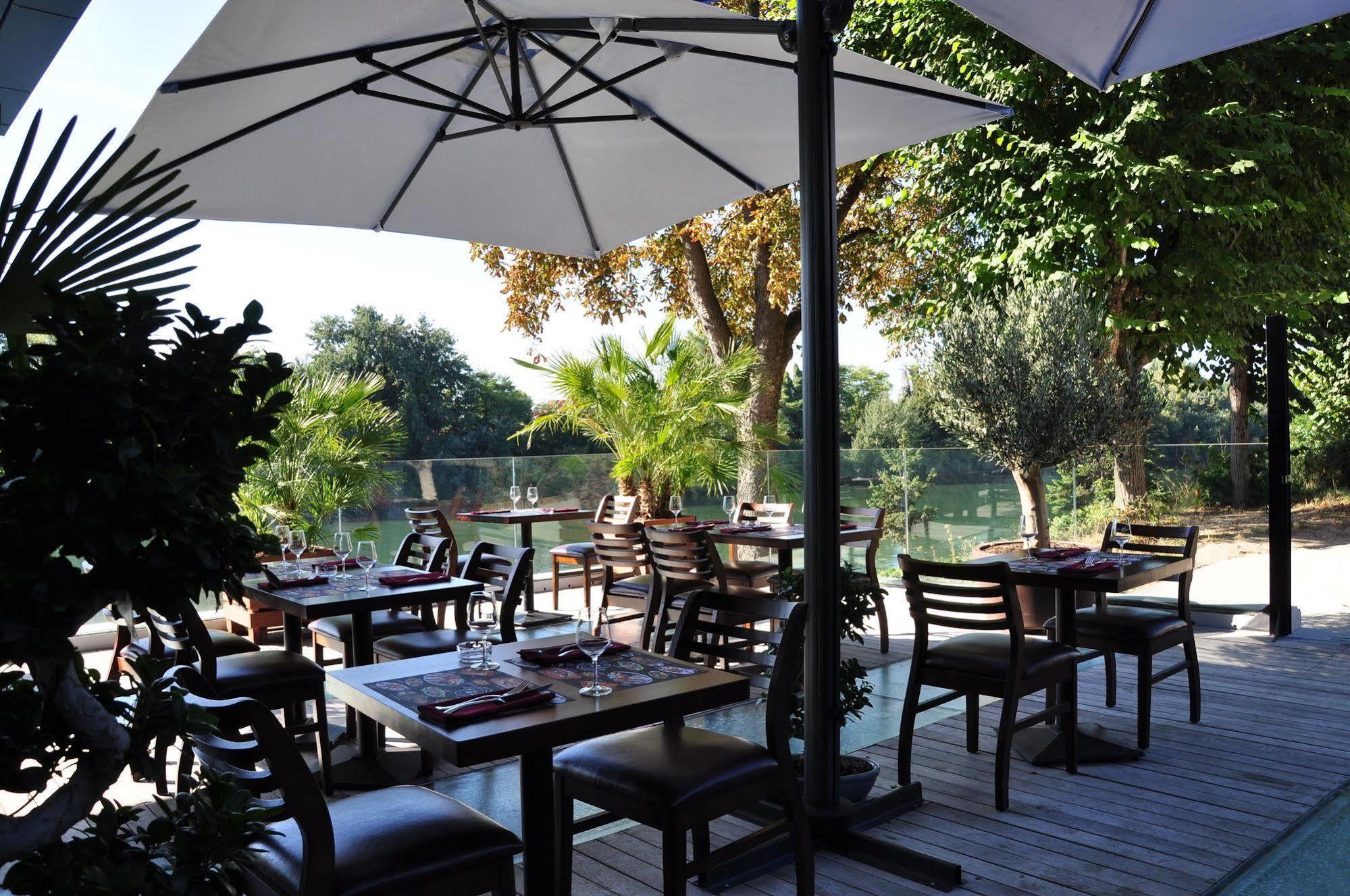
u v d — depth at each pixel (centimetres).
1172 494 1098
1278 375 667
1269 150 946
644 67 315
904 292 1384
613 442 1032
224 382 170
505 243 434
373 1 273
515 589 455
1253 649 649
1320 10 315
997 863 326
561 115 374
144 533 160
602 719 242
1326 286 1191
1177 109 1008
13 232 164
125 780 426
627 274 1425
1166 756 434
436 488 944
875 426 2511
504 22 308
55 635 157
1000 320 854
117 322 160
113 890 161
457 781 426
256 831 187
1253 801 376
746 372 1192
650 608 627
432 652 451
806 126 319
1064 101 1014
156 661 189
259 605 523
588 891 312
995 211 1052
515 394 3042
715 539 692
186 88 283
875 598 665
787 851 334
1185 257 995
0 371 153
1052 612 693
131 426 160
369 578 481
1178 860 325
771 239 1219
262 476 733
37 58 530
